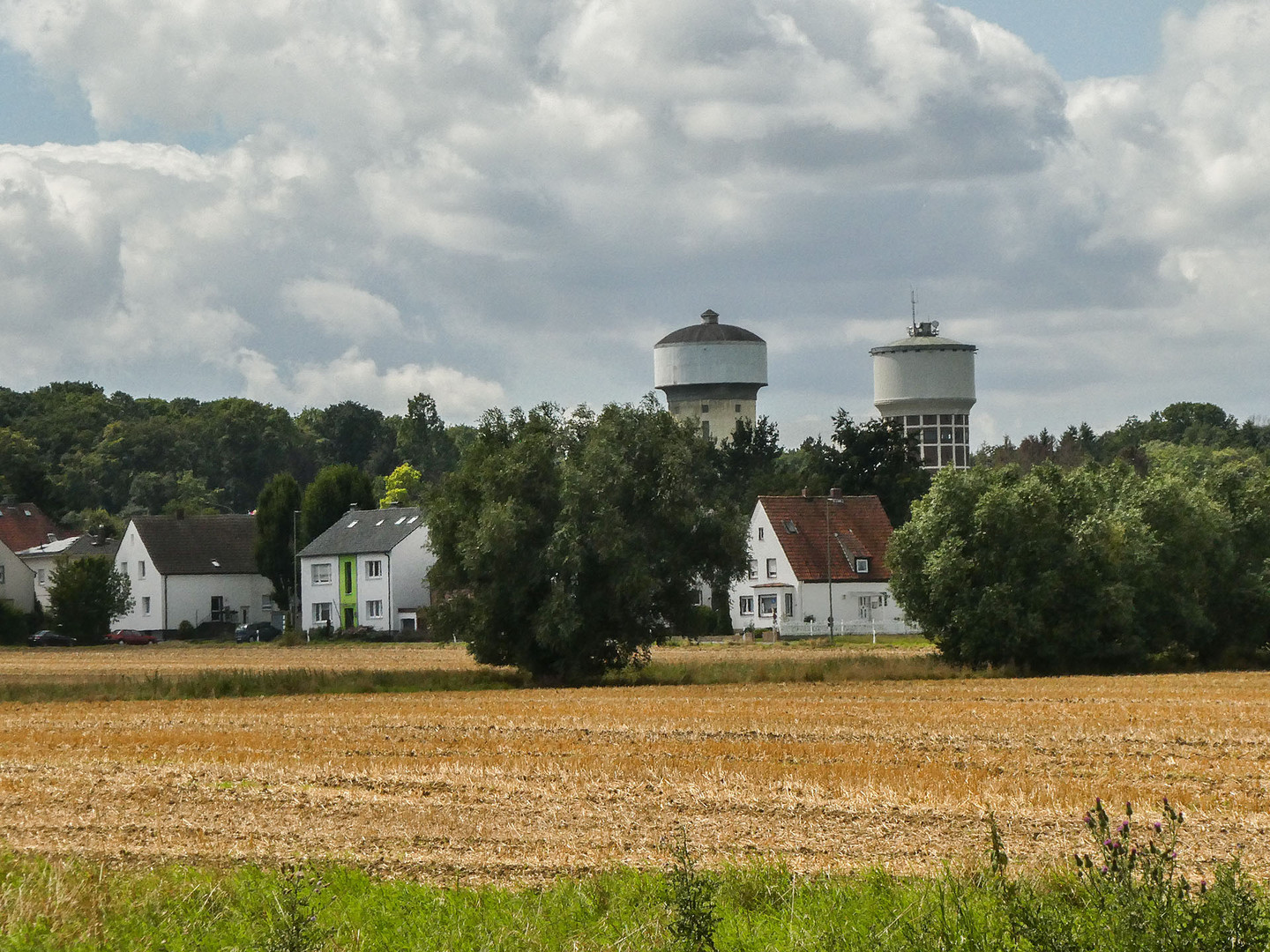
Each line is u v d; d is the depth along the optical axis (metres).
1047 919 25.20
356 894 33.28
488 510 113.25
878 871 34.16
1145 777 53.31
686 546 116.81
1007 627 119.62
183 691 102.94
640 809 46.06
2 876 34.44
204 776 55.88
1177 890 24.33
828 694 96.38
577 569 111.75
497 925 30.17
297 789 52.09
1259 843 39.62
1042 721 73.94
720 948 28.08
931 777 52.25
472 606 115.56
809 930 28.94
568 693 100.81
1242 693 93.50
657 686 108.38
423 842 40.88
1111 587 120.75
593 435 117.50
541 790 50.62
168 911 31.31
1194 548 131.62
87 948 28.88
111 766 59.06
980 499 122.50
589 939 29.03
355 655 173.00
